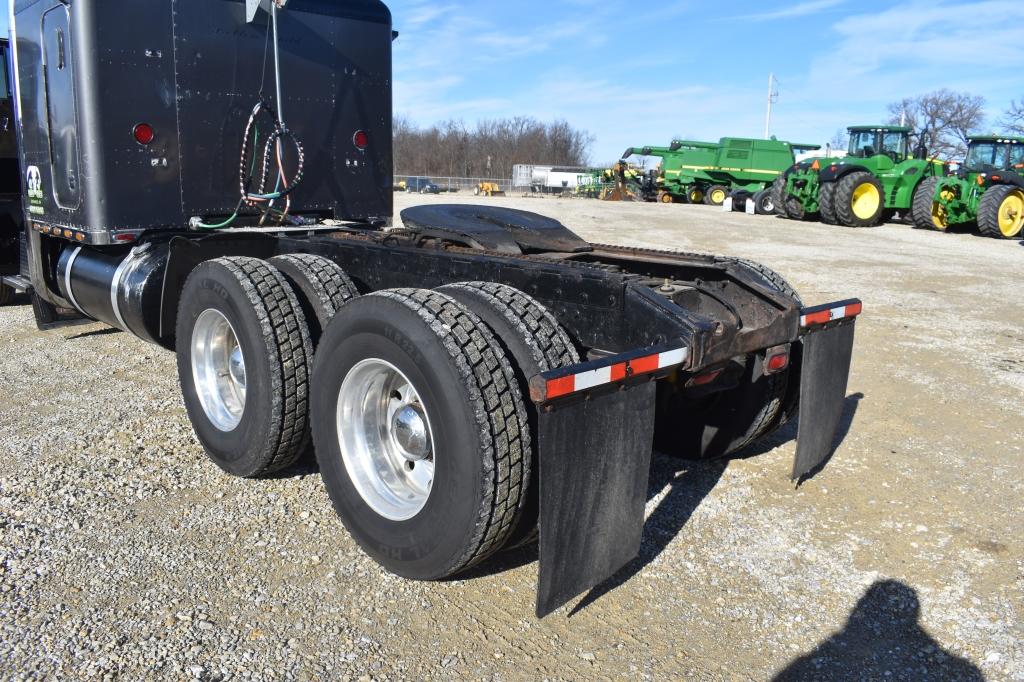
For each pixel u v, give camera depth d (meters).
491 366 2.56
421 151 86.44
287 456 3.68
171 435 4.38
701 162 32.66
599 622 2.77
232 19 4.85
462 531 2.59
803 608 2.90
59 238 5.69
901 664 2.61
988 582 3.10
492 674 2.47
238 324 3.57
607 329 2.96
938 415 5.06
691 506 3.70
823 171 20.55
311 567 3.05
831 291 9.80
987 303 9.20
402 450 3.02
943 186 18.73
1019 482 4.04
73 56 4.48
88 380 5.33
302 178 5.29
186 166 4.84
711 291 3.56
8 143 6.84
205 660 2.49
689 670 2.53
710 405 4.03
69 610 2.74
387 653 2.56
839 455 4.38
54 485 3.71
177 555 3.11
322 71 5.27
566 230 4.31
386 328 2.75
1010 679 2.54
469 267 3.43
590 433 2.44
